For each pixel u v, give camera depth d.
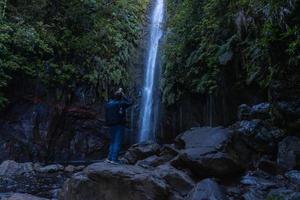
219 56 10.98
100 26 16.11
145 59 17.17
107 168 7.52
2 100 13.45
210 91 11.75
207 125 12.59
